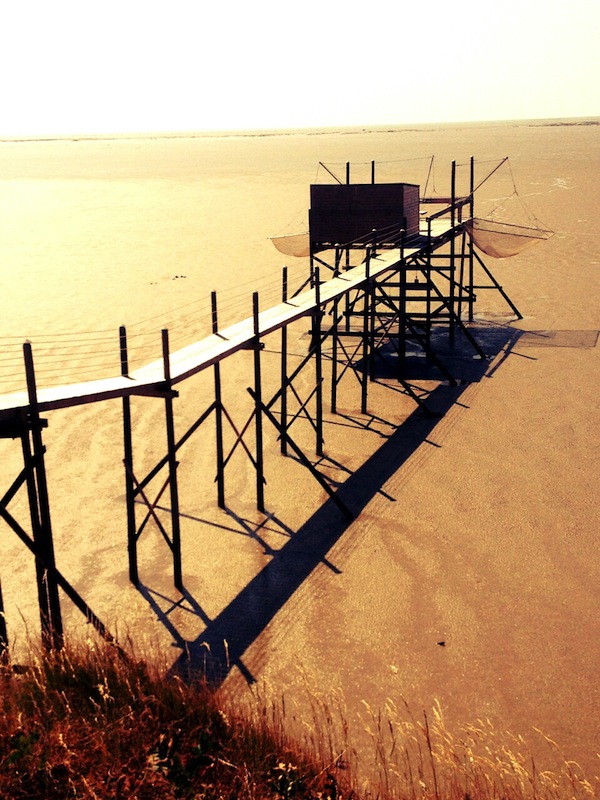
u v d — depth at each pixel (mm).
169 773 6281
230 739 6789
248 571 11672
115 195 54781
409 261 21250
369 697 9070
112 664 7609
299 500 13773
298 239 23969
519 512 13172
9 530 12742
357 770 7801
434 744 8289
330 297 15812
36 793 6016
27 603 10852
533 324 24469
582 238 34469
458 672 9531
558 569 11602
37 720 6684
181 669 9547
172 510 11180
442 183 55750
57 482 14273
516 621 10469
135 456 15250
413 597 10984
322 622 10461
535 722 8742
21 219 43594
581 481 14188
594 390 18641
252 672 9516
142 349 20641
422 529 12734
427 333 19969
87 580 11477
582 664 9664
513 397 18438
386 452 15656
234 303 25109
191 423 16719
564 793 7668
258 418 13242
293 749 7035
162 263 31219
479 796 7238
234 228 38594
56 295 26422
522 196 47281
